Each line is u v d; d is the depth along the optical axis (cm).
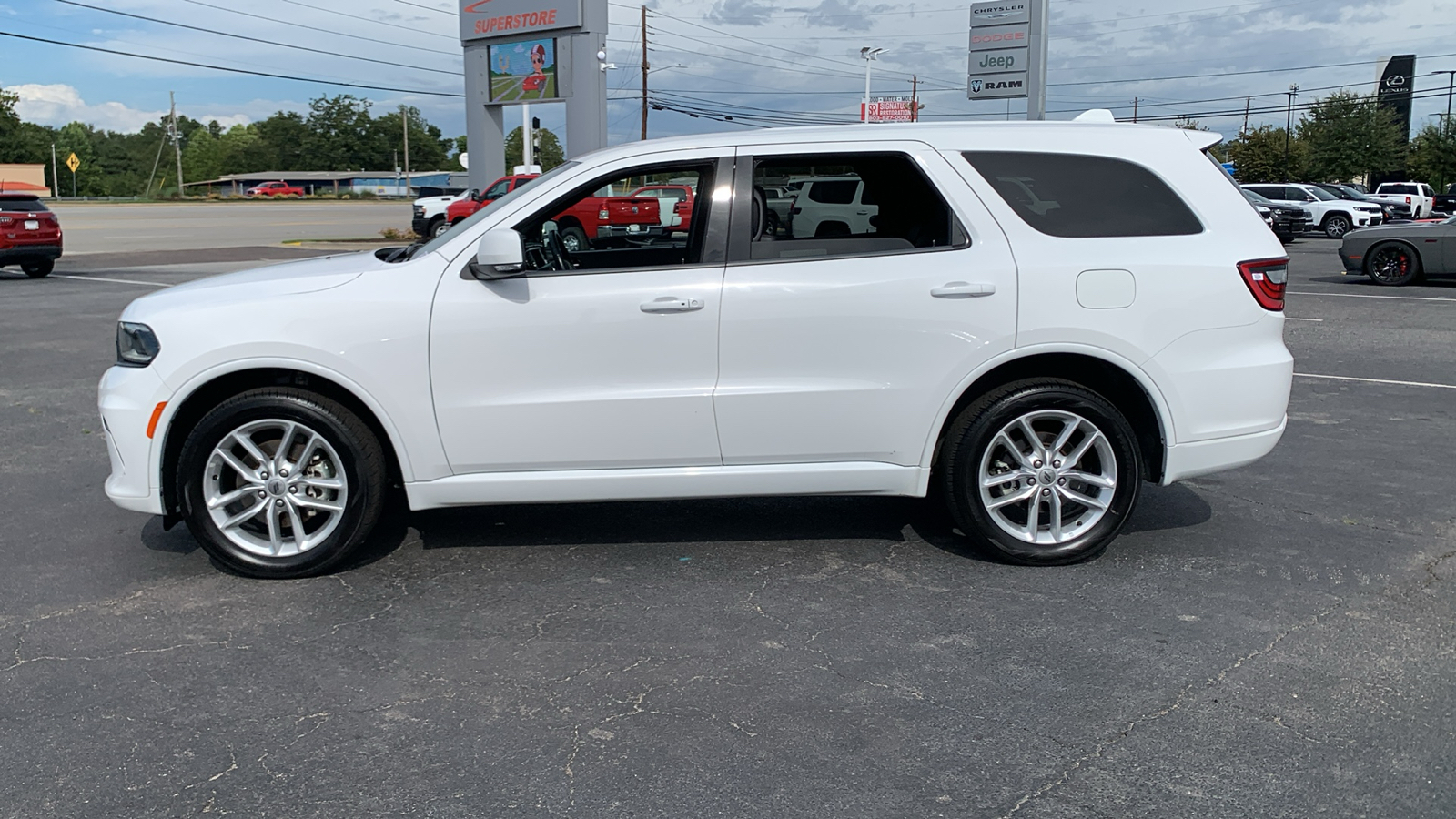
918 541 505
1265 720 334
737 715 339
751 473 455
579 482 451
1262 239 464
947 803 290
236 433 445
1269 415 469
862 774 304
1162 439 464
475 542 504
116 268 2159
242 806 289
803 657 380
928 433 454
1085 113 494
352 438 445
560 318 438
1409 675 363
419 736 326
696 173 454
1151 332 450
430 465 447
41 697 351
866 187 455
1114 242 453
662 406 443
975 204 452
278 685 359
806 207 452
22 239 1864
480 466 450
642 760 312
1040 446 460
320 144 13975
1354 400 843
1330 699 347
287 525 473
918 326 444
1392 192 4866
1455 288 1677
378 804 291
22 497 579
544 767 308
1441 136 6575
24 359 1036
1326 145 6738
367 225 4462
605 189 455
